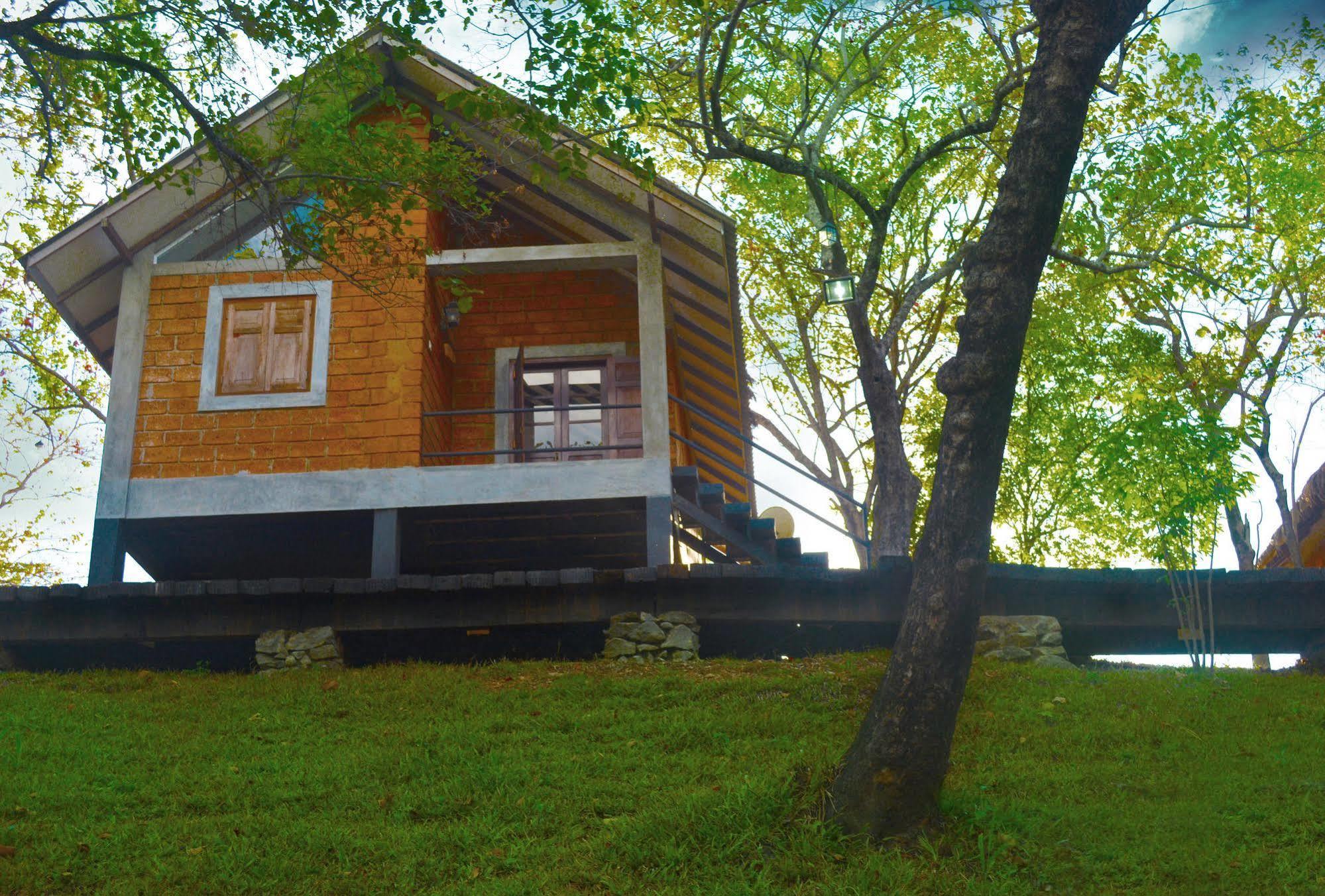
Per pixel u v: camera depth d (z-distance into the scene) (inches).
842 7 631.8
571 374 677.9
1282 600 531.2
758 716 396.5
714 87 557.0
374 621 519.5
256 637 525.7
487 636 550.6
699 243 581.0
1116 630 553.6
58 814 318.7
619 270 668.7
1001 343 306.7
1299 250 823.7
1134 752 362.9
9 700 442.9
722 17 605.6
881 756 289.9
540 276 687.1
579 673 468.8
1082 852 282.8
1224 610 530.6
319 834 303.3
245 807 325.1
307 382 575.8
